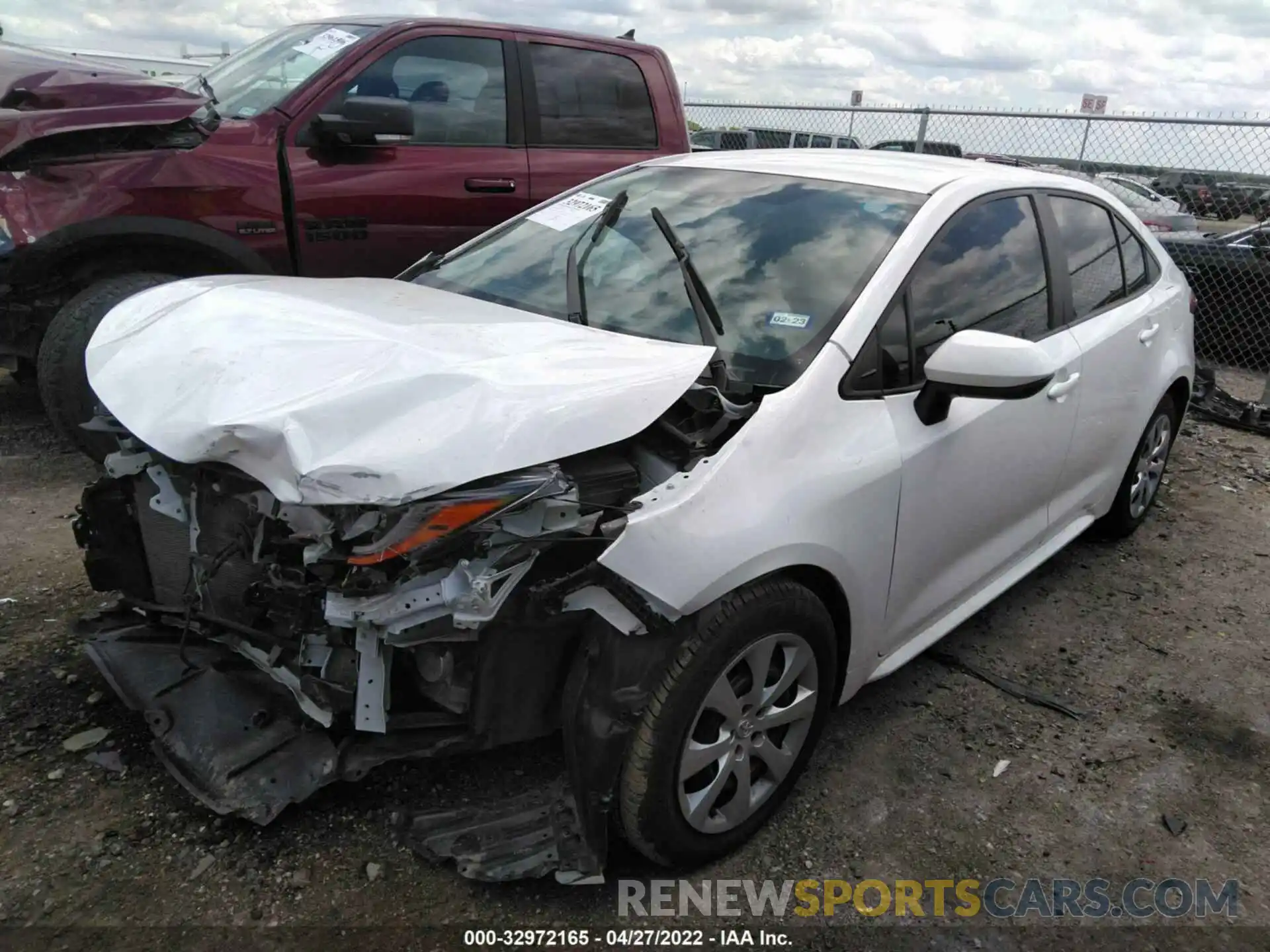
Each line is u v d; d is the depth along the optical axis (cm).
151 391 233
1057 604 399
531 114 545
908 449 266
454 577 201
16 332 440
